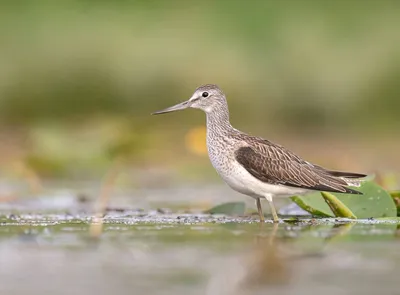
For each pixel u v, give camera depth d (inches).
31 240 360.8
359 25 897.5
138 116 855.7
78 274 297.0
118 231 385.7
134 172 736.3
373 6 914.7
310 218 438.9
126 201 560.7
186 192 627.5
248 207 521.0
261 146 447.8
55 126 808.9
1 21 885.2
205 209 502.3
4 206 530.6
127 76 863.7
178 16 901.8
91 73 868.0
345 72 879.1
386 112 877.8
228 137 456.1
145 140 761.6
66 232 383.6
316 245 340.2
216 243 347.9
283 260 314.8
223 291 273.1
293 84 872.3
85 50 874.1
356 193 428.8
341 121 874.8
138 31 884.6
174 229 391.9
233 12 903.7
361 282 282.7
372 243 344.8
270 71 871.7
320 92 872.9
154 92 860.6
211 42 876.0
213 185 682.2
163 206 523.8
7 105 861.8
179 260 315.6
